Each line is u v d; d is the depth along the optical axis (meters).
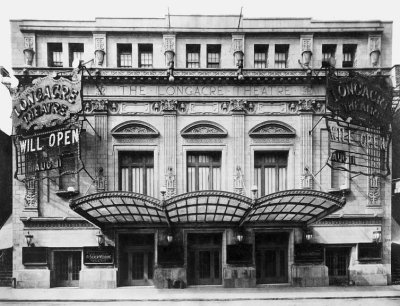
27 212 22.78
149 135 23.27
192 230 22.80
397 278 24.39
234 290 21.58
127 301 19.69
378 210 23.64
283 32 23.88
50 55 24.06
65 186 23.20
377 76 23.78
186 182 23.30
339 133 23.16
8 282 23.50
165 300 19.61
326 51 24.62
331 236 23.31
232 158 23.31
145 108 23.42
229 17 23.95
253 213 21.75
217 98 23.44
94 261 22.47
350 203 23.69
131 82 23.25
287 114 23.66
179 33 23.77
